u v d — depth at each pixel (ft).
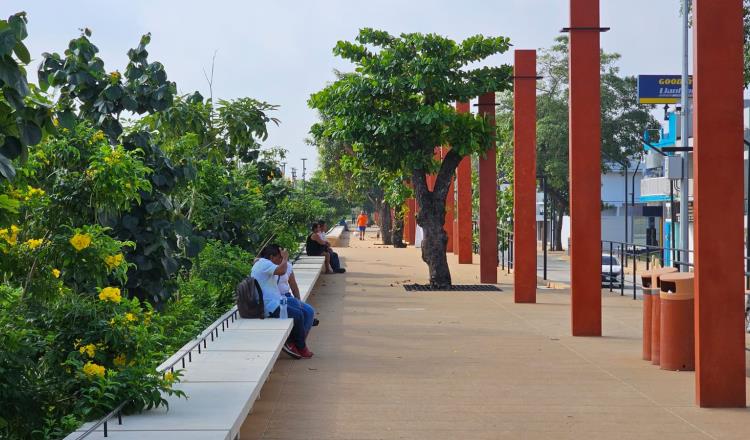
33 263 23.40
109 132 35.19
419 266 101.09
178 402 22.03
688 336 34.40
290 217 77.20
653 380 32.48
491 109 71.20
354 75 69.41
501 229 100.42
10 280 24.22
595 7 44.16
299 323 37.17
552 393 30.09
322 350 39.60
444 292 68.49
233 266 50.93
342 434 24.41
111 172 26.81
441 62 65.57
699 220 27.73
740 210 27.61
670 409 27.71
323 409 27.55
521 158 61.00
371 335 44.50
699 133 27.50
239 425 20.65
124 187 27.04
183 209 53.01
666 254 154.51
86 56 36.40
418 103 68.85
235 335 33.24
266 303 37.47
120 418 19.74
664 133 152.05
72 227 26.63
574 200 44.75
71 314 23.21
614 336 44.52
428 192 71.56
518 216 61.00
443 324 48.96
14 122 18.57
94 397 20.86
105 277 24.88
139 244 33.65
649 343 36.96
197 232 56.44
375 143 68.95
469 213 104.12
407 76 67.00
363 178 159.33
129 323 23.80
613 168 224.53
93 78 36.24
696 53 27.37
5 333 21.21
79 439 18.13
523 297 60.70
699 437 24.29
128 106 36.29
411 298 63.72
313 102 68.90
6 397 21.01
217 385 24.08
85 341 22.86
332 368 34.88
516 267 60.70
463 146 67.87
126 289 33.68
